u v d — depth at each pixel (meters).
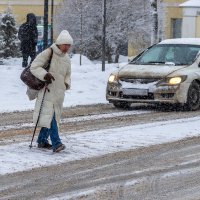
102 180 12.23
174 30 61.22
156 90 21.69
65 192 11.37
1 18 44.00
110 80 22.64
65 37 14.23
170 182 12.18
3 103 23.16
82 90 26.94
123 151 14.81
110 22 45.38
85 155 14.31
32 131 17.45
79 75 29.19
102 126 18.34
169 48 23.78
